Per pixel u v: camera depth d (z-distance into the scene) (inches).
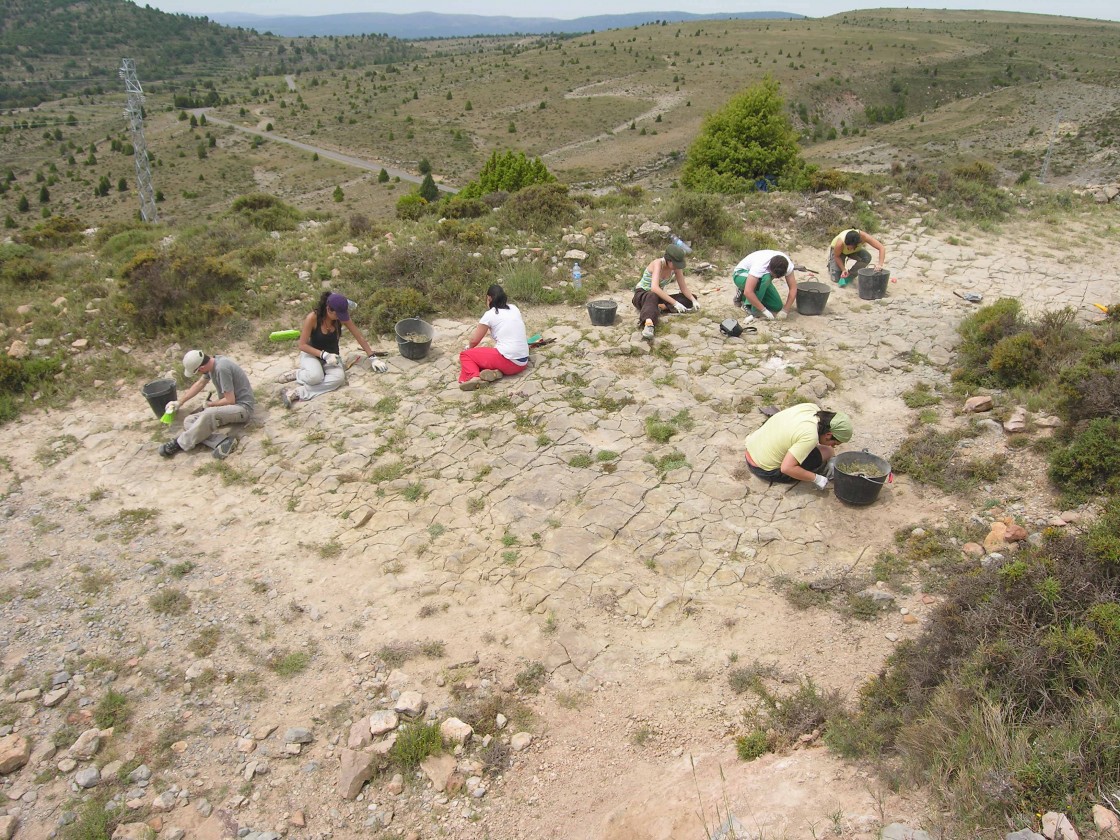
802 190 532.7
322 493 233.6
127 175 3031.5
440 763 145.2
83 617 184.7
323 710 159.0
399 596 190.9
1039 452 222.2
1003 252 434.0
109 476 247.3
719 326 331.0
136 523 223.1
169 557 207.8
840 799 119.8
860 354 304.5
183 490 239.5
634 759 146.3
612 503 218.4
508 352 287.9
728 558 197.6
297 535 215.8
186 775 143.7
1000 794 106.1
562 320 350.0
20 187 2952.8
